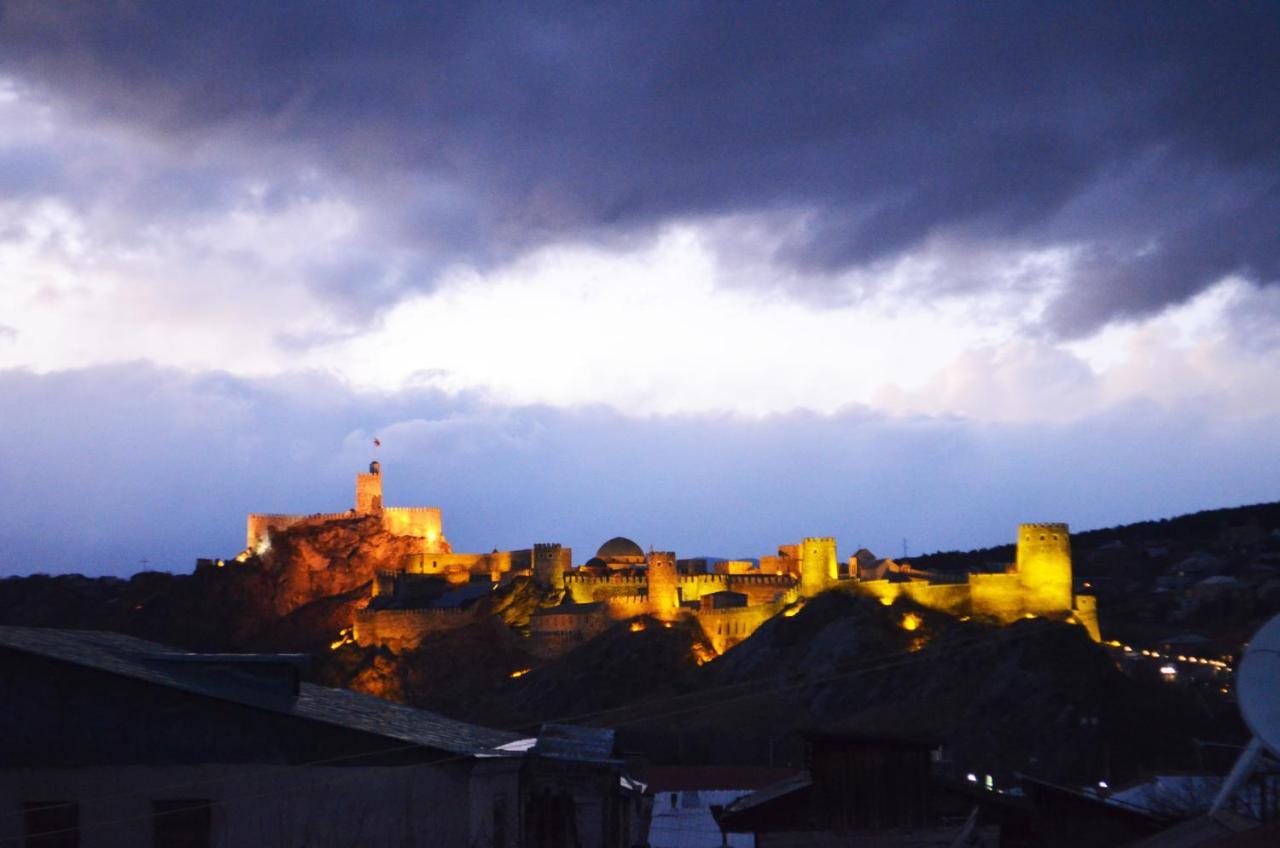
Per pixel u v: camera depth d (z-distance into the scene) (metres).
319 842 30.41
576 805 35.94
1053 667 169.00
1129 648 199.25
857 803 46.09
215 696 30.75
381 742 31.02
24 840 29.58
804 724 177.25
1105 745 139.50
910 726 161.75
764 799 50.78
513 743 38.50
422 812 30.80
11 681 30.23
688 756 143.62
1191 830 34.97
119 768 30.12
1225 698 157.00
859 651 199.00
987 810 48.56
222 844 30.06
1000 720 156.50
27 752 30.03
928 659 187.88
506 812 33.50
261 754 30.64
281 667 34.31
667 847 56.75
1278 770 37.44
